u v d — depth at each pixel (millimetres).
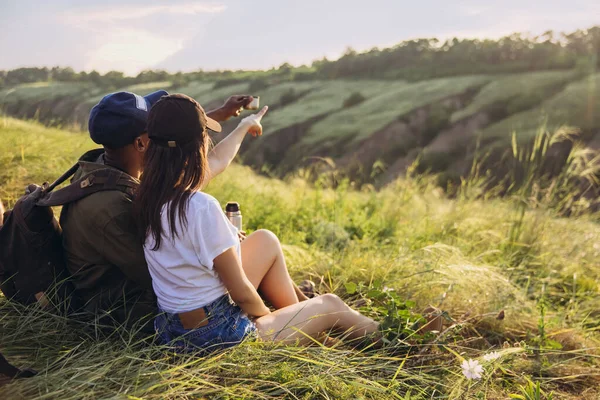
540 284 4543
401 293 3668
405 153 56344
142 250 2346
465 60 89438
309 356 2504
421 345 2785
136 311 2500
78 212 2354
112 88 75188
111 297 2500
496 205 6094
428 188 7438
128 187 2342
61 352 2367
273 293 2836
